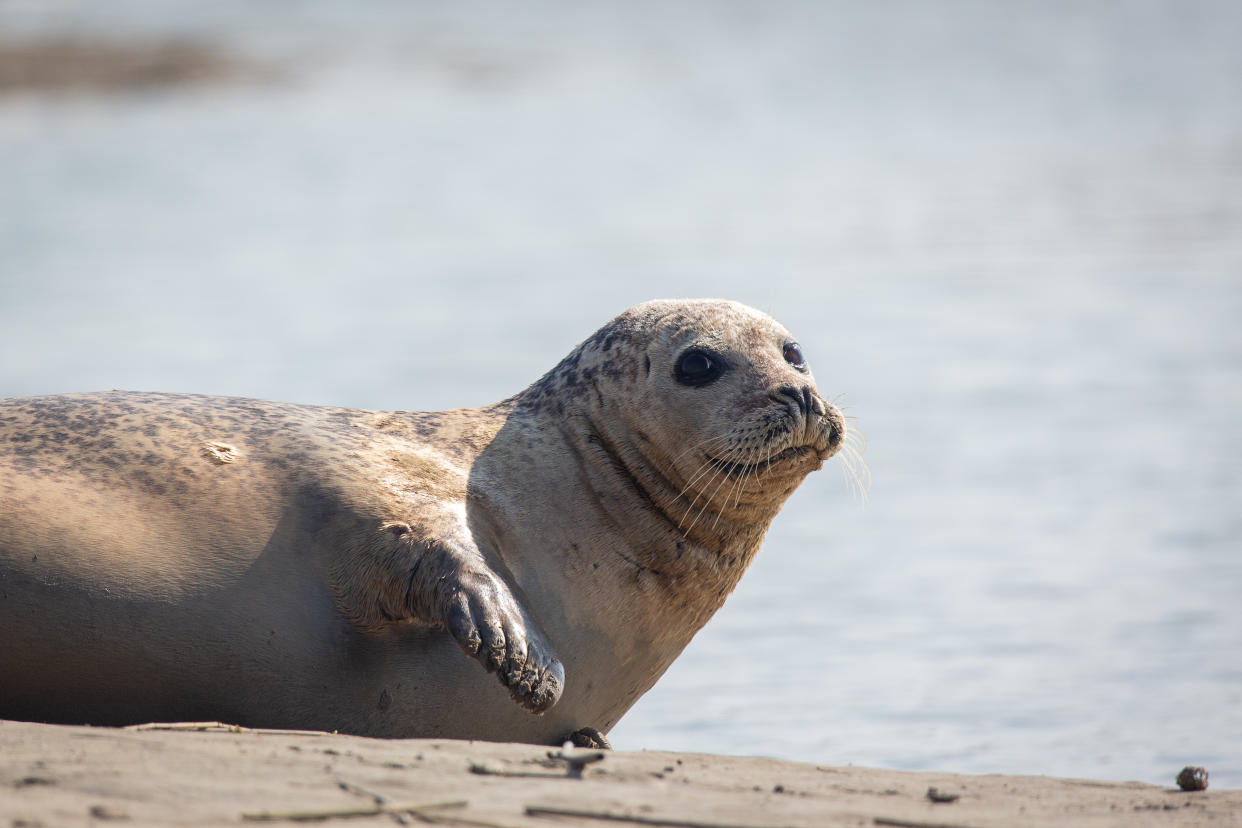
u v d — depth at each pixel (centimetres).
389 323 7238
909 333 6900
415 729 2050
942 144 13975
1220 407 5472
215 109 16750
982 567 3869
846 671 3122
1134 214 9900
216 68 18925
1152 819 1608
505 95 18138
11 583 1867
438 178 12775
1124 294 7631
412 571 1972
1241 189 10594
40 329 7188
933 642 3319
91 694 1936
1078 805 1675
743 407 2227
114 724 1970
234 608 1953
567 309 7519
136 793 1431
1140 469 4728
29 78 17962
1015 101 16650
